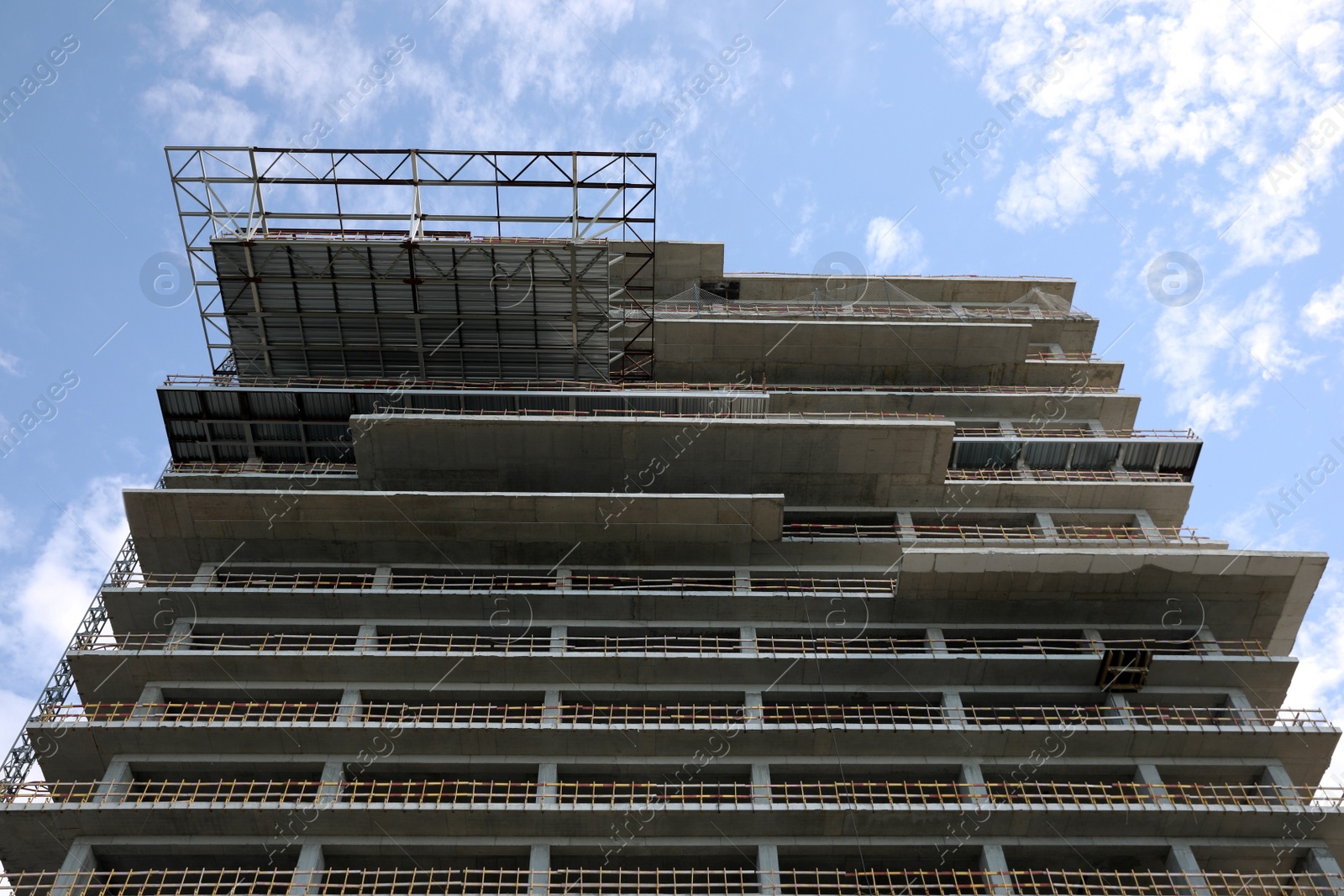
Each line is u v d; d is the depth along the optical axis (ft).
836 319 152.35
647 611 113.91
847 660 108.37
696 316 151.84
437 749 103.30
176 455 131.13
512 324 132.98
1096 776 104.99
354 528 117.39
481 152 131.95
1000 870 96.22
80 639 109.60
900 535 123.24
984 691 109.19
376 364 135.74
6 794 97.40
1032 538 124.88
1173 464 135.03
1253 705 110.93
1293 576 111.24
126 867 97.96
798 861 99.40
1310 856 98.53
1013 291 171.83
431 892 98.02
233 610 113.39
